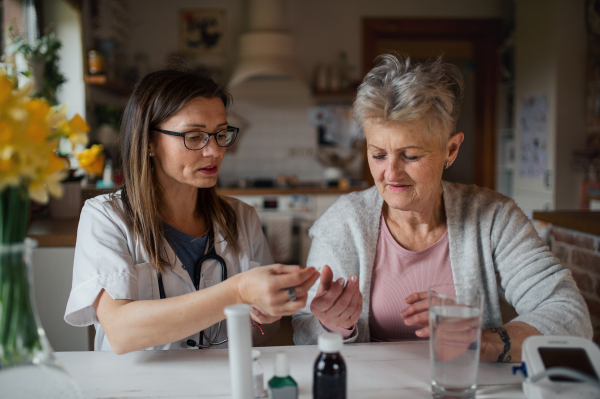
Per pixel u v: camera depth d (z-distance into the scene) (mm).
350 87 4242
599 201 3246
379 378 822
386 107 924
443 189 1161
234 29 4270
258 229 1360
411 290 1142
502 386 793
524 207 3986
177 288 1130
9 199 604
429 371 847
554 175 3547
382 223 1176
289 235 3814
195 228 1226
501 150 4477
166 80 1064
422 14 4355
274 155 4465
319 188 3871
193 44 4246
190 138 1055
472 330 706
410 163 976
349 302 914
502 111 4438
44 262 1765
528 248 1088
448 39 4605
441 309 724
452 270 1125
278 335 2529
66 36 3230
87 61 3381
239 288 799
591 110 3465
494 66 4469
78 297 972
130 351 899
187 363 875
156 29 4215
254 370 728
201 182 1091
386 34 4441
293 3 4285
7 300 598
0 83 569
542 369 729
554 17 3490
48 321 1771
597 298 1824
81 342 1771
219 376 822
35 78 2516
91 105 3377
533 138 3814
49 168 625
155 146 1092
